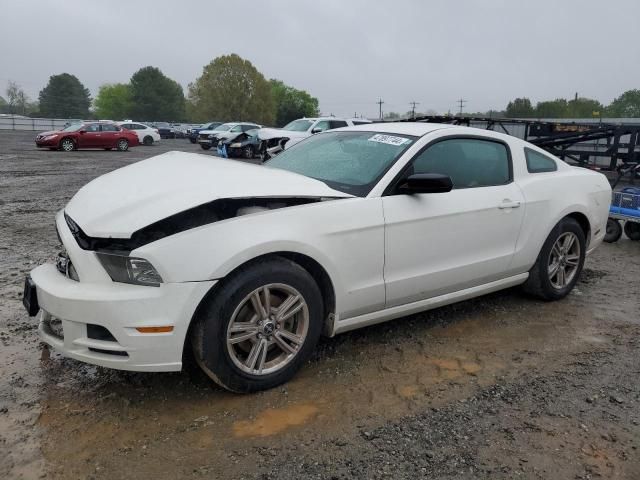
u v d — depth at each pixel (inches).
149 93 4443.9
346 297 135.6
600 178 203.9
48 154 931.3
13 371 134.3
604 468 101.8
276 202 130.7
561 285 191.6
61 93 4712.1
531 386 132.3
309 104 4271.7
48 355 143.3
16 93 4407.0
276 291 125.4
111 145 1081.4
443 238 151.0
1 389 125.7
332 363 142.1
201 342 116.3
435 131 158.2
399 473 99.7
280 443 108.2
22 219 327.6
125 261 111.7
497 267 167.9
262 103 3469.5
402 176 145.3
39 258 236.7
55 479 96.8
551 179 183.5
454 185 157.6
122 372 134.9
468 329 166.6
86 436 109.1
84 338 114.3
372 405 122.8
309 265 131.0
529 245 175.3
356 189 142.0
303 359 131.5
